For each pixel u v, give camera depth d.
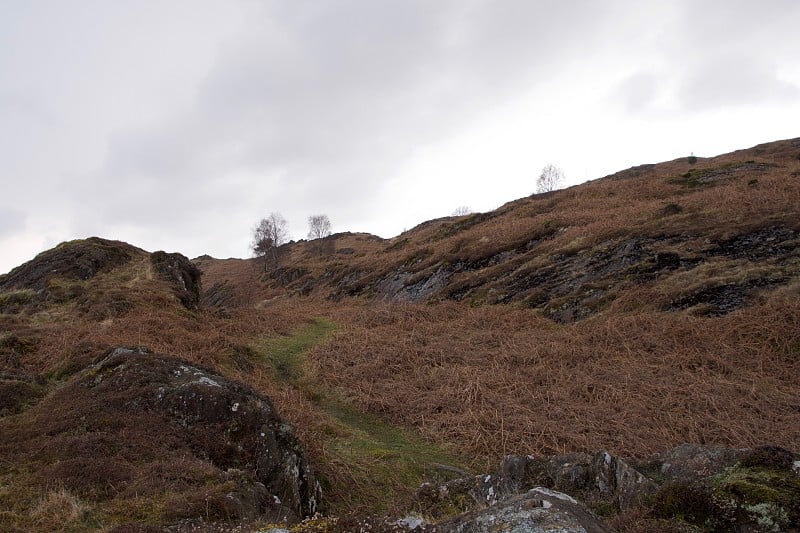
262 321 22.22
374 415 13.18
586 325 17.81
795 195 22.28
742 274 17.11
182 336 14.80
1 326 14.98
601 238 24.03
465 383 14.05
